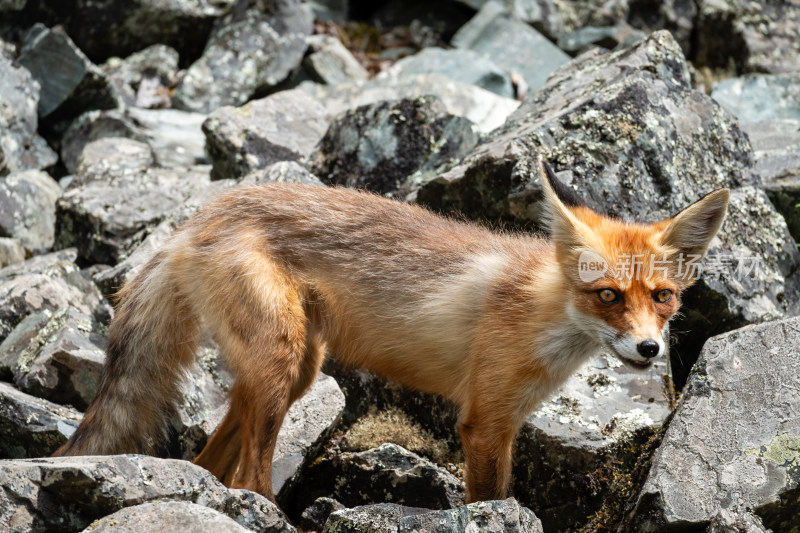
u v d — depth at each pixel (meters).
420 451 10.19
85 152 16.33
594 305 8.19
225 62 19.84
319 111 16.61
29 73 17.59
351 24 22.62
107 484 7.10
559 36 21.33
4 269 13.39
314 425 9.85
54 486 7.15
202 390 10.31
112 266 13.52
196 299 9.28
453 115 13.52
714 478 8.00
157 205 14.19
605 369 10.04
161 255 9.52
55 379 10.45
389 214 9.46
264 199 9.36
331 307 9.25
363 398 10.70
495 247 9.23
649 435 9.30
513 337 8.59
